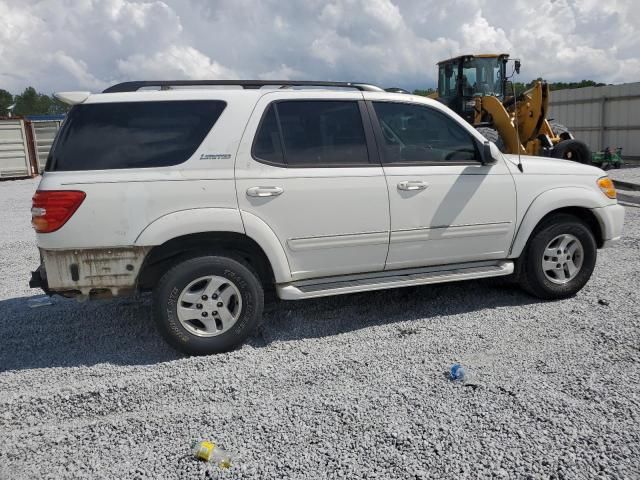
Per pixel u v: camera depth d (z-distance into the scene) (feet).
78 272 13.02
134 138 13.32
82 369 13.23
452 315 16.08
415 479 8.69
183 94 13.79
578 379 11.69
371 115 15.21
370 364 12.92
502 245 16.53
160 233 13.03
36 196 12.86
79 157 13.04
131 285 13.33
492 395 11.12
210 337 13.78
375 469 8.95
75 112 13.26
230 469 9.07
